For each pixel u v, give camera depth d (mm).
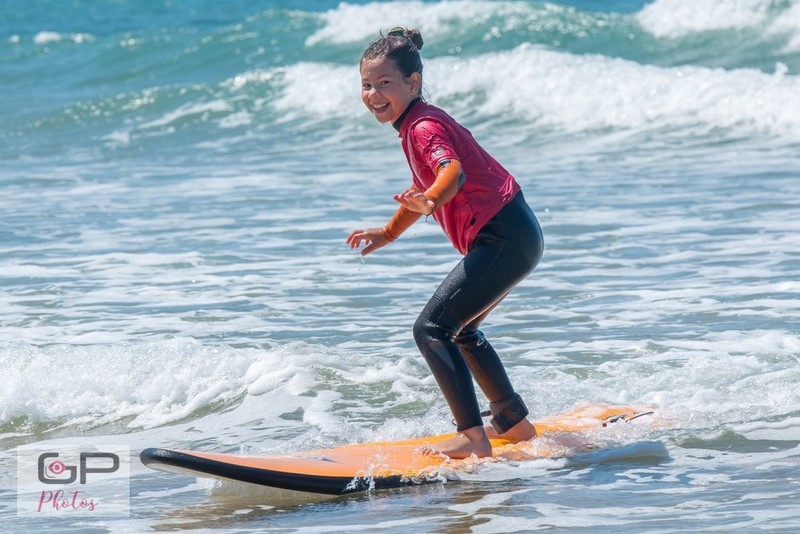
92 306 28031
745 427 18078
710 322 24484
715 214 36594
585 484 15852
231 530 14391
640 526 13812
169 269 32219
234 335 24828
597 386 20703
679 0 76000
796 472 15836
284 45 88500
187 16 145375
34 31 136000
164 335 24938
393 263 32031
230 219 39719
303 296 28438
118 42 99188
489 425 18734
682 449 17297
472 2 84000
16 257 34594
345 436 18672
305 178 49094
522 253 16812
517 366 22078
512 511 14734
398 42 16859
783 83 56969
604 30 76812
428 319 16938
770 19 72062
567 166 49125
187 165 55625
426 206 15375
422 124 16469
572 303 26859
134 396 21000
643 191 41625
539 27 78875
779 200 38062
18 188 49750
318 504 15531
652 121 57938
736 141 52281
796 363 21156
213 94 74938
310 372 21641
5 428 20062
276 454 17141
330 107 70438
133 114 73625
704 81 58812
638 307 26125
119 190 48000
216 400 20797
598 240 33875
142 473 17312
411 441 17750
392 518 14703
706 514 14164
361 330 25000
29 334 25422
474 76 66875
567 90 62344
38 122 73562
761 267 29281
